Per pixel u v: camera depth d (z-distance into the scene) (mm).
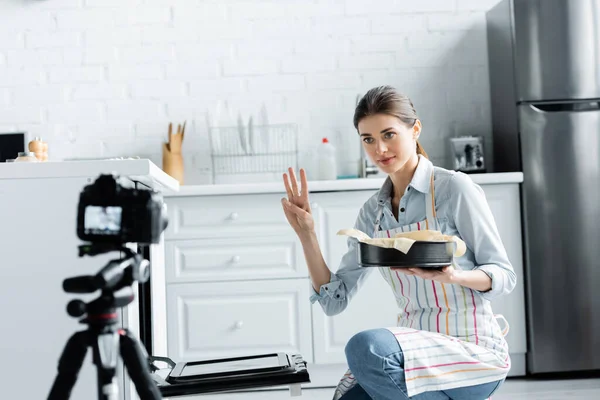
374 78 3914
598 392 3008
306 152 3881
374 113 1733
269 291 3266
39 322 1488
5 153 3361
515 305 3342
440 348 1698
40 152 2176
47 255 1505
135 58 3895
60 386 1039
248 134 3793
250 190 3256
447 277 1632
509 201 3357
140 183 1752
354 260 1976
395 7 3926
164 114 3891
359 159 3848
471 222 1783
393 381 1650
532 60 3418
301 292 3268
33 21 3881
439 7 3934
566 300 3350
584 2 3400
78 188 1526
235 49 3910
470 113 3916
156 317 2033
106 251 1078
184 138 3879
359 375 1706
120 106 3885
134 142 3881
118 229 1067
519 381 3307
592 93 3402
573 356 3340
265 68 3908
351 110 3902
